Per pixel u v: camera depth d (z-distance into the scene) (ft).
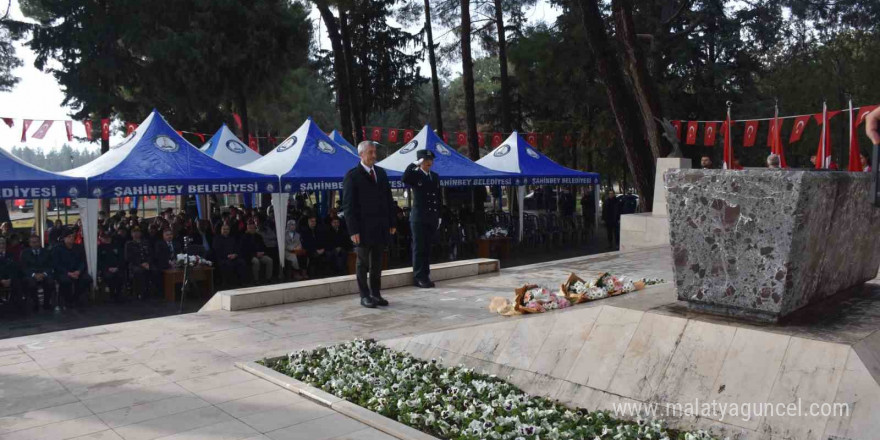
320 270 49.62
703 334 11.54
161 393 14.52
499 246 56.90
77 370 16.39
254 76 76.74
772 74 105.09
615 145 96.78
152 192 40.34
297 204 79.66
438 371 15.17
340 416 12.96
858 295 13.58
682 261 12.47
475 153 79.36
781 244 11.01
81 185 37.86
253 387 14.94
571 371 13.04
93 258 38.06
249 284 44.06
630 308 12.98
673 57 86.38
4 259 34.55
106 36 70.54
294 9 78.95
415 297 25.95
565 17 93.56
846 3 78.23
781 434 9.77
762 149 93.15
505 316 16.97
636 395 11.75
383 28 98.07
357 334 19.93
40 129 52.29
